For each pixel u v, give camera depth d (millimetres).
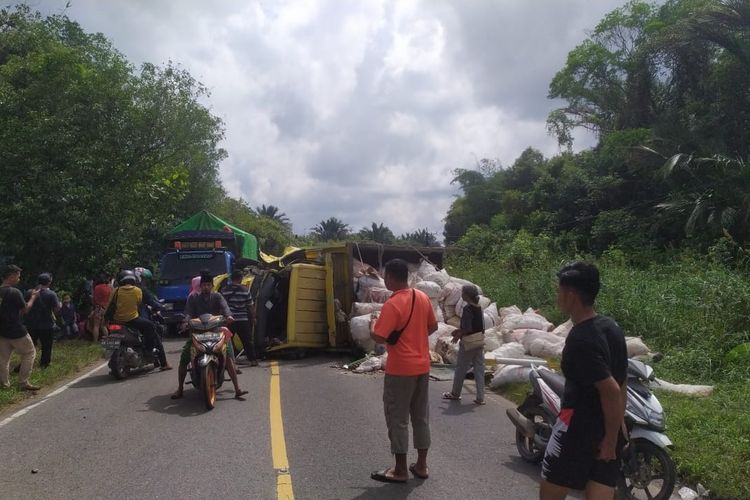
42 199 16500
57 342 15711
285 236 51062
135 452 6629
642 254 20203
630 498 5590
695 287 13070
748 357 10031
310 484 5715
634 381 5770
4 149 16906
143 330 11227
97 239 17625
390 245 14703
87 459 6418
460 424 7922
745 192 19203
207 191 33312
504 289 17188
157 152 21750
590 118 31438
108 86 19391
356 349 13070
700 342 11023
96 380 10852
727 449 6234
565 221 28500
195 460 6348
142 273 18672
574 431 3723
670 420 7176
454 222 43500
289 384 10227
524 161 39938
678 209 20828
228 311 9516
